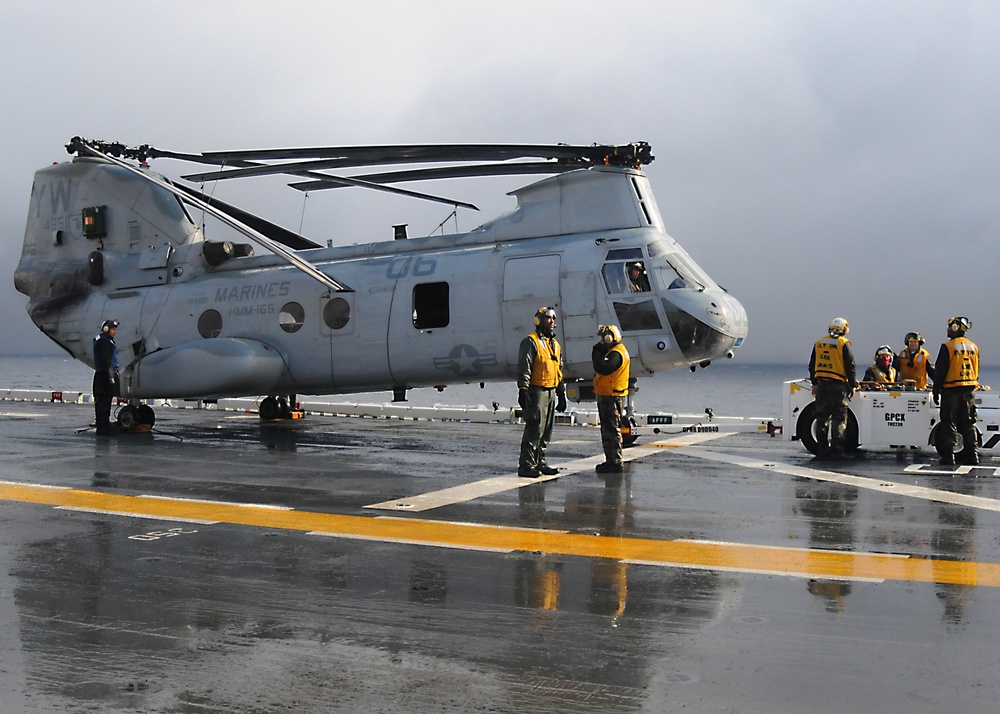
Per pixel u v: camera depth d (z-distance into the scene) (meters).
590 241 14.65
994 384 182.12
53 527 8.23
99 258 18.38
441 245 16.06
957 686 4.50
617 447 11.81
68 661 4.86
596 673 4.67
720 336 14.00
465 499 9.73
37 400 26.45
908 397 13.30
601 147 14.97
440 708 4.26
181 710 4.24
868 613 5.64
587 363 14.40
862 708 4.25
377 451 14.09
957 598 5.95
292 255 14.84
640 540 7.73
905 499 9.74
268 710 4.25
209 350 15.97
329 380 16.28
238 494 10.03
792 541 7.68
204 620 5.55
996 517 8.74
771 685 4.51
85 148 18.44
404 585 6.31
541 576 6.54
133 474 11.48
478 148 15.09
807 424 13.55
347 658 4.90
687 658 4.88
